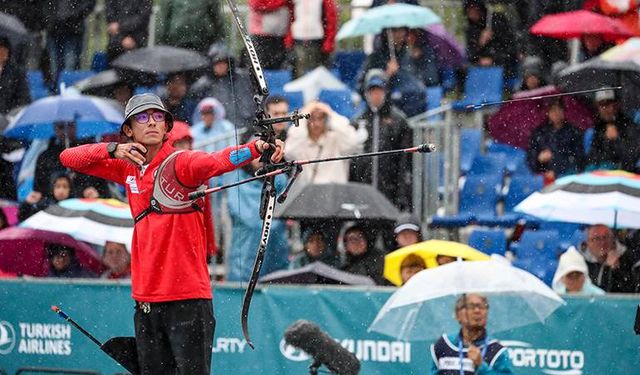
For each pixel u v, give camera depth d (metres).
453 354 31.17
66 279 35.50
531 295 31.69
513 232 40.91
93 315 35.19
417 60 46.66
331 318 33.03
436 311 32.12
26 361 35.81
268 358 33.41
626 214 37.59
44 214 39.31
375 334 32.84
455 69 47.03
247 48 23.86
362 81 46.59
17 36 49.47
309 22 48.56
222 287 33.59
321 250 38.50
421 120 44.22
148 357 24.31
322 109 41.19
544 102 43.88
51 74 49.81
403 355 32.62
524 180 42.75
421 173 42.59
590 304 32.31
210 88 45.62
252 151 22.95
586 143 43.75
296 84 47.22
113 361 35.12
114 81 46.06
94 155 23.72
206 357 23.89
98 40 50.41
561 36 46.50
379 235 38.19
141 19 47.59
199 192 22.72
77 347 35.34
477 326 31.12
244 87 45.53
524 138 44.19
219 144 43.94
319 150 41.16
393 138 42.31
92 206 39.44
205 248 24.27
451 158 43.06
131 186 24.02
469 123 45.88
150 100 23.66
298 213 38.31
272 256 40.06
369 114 42.62
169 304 23.83
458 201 42.69
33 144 44.91
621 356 32.28
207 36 47.12
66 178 42.62
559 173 43.53
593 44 46.50
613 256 37.78
